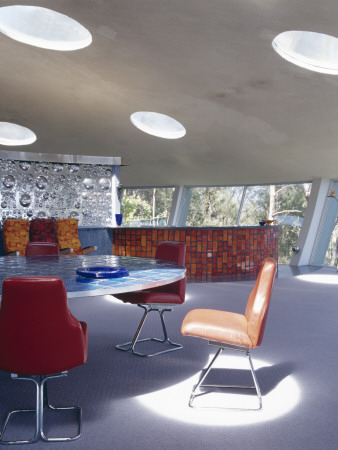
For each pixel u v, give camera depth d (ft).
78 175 27.81
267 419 8.34
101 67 19.98
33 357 6.97
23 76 21.33
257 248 29.48
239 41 16.14
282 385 10.00
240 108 23.44
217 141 29.48
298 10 13.08
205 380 10.30
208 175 38.27
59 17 17.83
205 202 43.45
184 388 9.84
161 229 27.66
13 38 17.76
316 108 21.85
